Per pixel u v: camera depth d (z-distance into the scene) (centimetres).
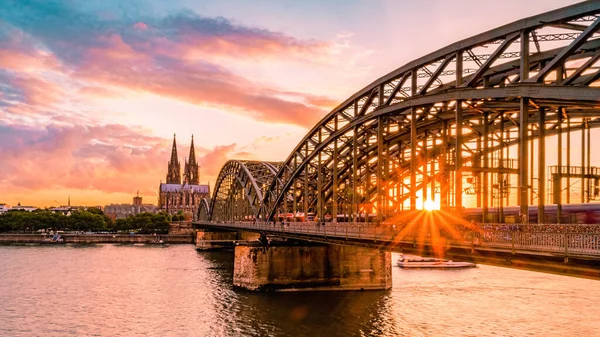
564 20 3894
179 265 13162
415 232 4403
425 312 6906
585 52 4194
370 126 7206
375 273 8788
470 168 4831
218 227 15300
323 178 9612
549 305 7300
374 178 9144
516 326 6131
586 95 3584
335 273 8775
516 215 5156
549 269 3275
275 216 10862
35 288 9306
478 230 3675
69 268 12344
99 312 7288
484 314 6756
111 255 16100
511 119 5238
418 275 10575
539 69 4534
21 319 6869
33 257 15088
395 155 8356
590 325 6138
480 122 6259
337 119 7850
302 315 6850
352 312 6956
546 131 5509
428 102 5375
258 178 12825
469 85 4772
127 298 8312
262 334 6022
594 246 2822
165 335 6072
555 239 3062
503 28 4406
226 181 18212
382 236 4897
